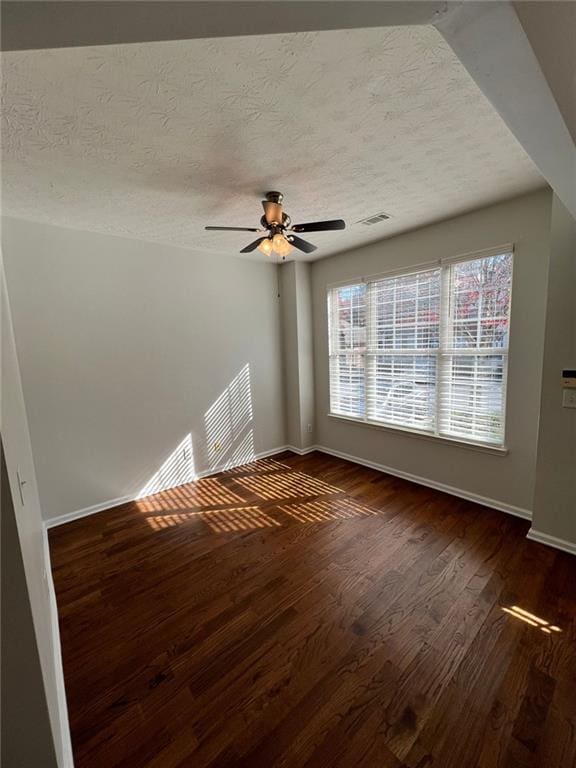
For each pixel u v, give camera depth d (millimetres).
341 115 1557
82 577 2248
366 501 3162
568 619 1789
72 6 471
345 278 3918
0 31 500
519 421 2713
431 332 3203
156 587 2139
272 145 1777
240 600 2004
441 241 2992
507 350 2725
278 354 4539
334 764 1210
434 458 3336
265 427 4473
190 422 3742
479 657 1591
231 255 3947
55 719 1032
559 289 2254
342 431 4285
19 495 1000
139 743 1294
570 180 1489
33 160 1822
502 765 1187
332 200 2508
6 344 1495
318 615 1871
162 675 1558
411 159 1962
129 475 3336
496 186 2338
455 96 1451
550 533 2418
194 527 2836
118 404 3234
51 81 1262
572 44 771
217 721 1358
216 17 553
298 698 1435
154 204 2441
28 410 2773
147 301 3357
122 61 1183
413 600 1953
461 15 664
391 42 1159
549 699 1392
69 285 2902
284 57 1209
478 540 2498
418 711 1367
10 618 818
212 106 1460
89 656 1665
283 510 3064
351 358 4039
